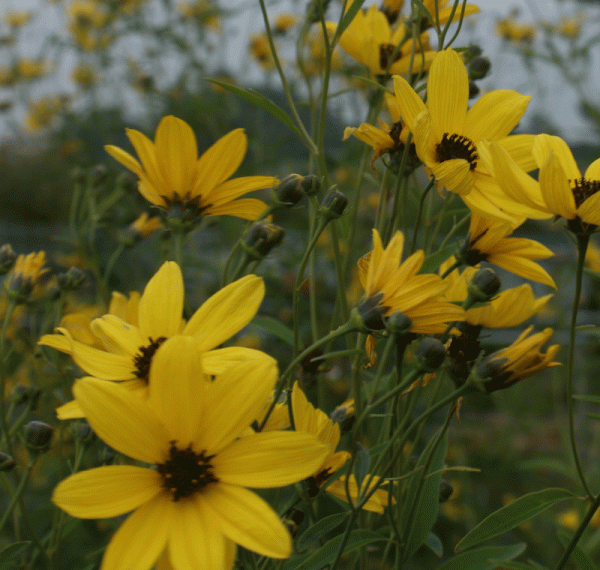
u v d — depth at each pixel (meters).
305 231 0.79
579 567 0.31
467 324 0.30
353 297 0.71
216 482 0.23
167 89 1.02
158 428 0.23
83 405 0.23
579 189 0.28
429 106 0.30
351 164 0.81
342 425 0.30
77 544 0.46
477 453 0.83
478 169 0.30
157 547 0.23
